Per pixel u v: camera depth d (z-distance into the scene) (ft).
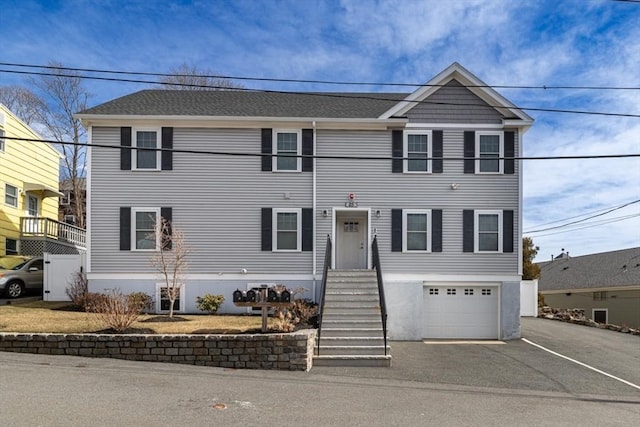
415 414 25.80
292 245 58.39
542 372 38.55
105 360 35.50
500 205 58.90
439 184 59.06
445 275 58.29
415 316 57.62
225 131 58.59
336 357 38.81
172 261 57.06
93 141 57.72
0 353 35.96
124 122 57.72
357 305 49.06
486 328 58.75
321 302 45.42
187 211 57.88
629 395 32.40
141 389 28.25
